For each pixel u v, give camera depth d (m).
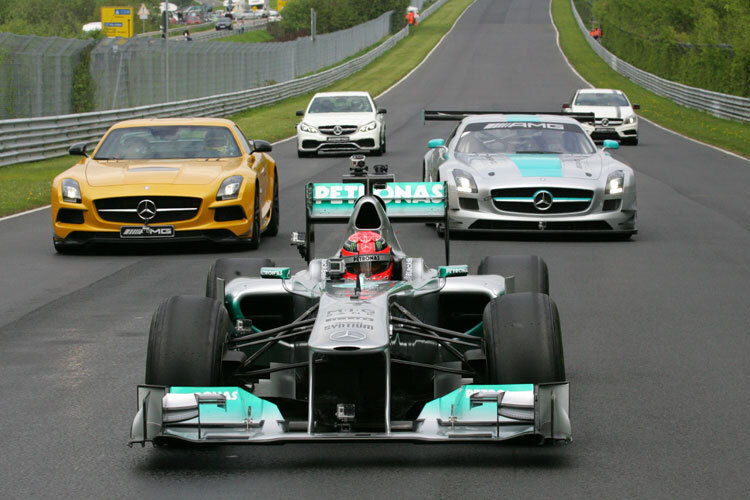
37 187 79.31
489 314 21.11
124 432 22.20
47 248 51.00
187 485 18.81
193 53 167.88
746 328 32.47
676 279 41.16
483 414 19.19
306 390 22.62
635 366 27.80
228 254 47.78
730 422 22.66
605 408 23.81
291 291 23.31
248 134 132.62
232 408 19.23
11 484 18.98
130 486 18.81
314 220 27.30
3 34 103.31
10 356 29.30
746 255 47.22
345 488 18.55
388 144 119.25
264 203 51.97
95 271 43.88
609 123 118.19
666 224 57.66
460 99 196.62
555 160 52.97
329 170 89.88
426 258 45.72
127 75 135.50
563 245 50.09
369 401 19.84
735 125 153.25
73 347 30.36
